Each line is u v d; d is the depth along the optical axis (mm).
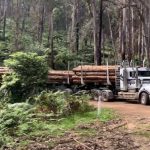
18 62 22172
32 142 12836
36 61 22422
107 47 62875
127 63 27016
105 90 26250
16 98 21891
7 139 13031
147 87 23984
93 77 27469
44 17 68250
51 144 12516
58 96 18781
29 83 22109
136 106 22891
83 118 17203
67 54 45656
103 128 15086
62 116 17453
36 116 16781
